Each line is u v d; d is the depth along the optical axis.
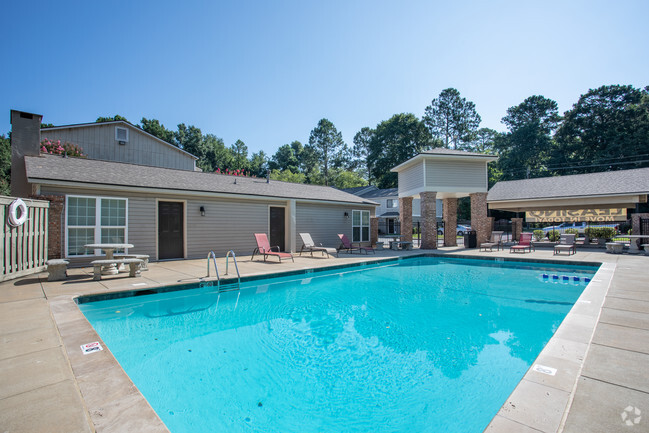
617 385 2.41
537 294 7.51
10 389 2.39
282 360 3.98
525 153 49.03
